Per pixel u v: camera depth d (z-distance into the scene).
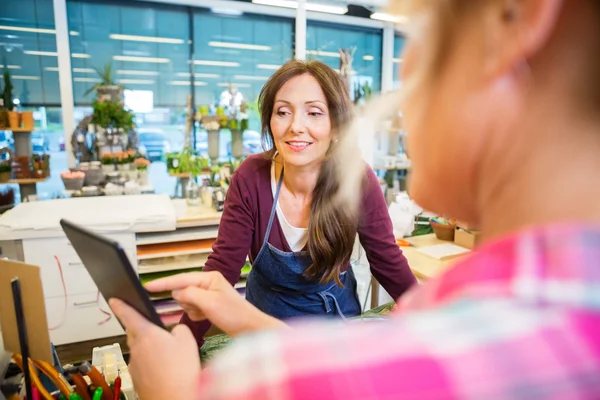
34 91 4.18
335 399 0.18
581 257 0.20
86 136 3.87
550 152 0.24
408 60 0.28
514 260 0.22
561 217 0.23
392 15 0.27
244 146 4.04
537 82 0.23
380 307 1.40
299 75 1.08
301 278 1.24
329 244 1.15
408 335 0.21
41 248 2.37
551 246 0.21
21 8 4.05
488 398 0.18
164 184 4.56
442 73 0.26
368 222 1.20
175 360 0.42
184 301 0.63
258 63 5.18
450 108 0.25
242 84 5.15
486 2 0.23
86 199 2.96
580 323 0.19
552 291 0.20
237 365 0.21
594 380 0.17
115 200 2.94
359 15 4.84
